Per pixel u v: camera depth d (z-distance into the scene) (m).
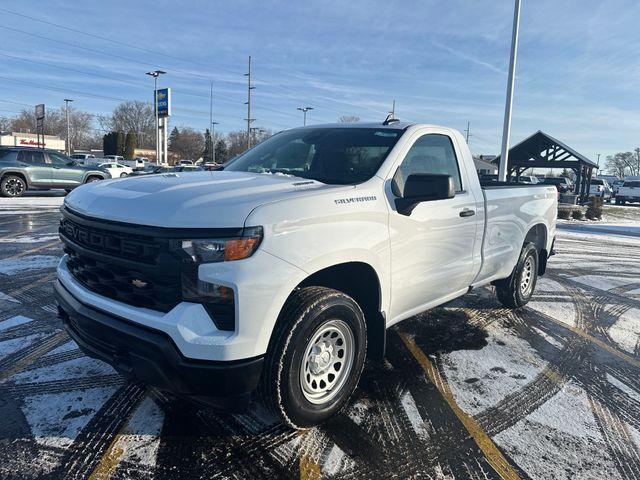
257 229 2.51
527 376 4.02
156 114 53.75
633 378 4.08
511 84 16.73
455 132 4.44
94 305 2.76
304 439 2.97
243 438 2.95
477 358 4.36
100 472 2.59
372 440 3.00
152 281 2.54
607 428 3.26
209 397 2.58
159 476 2.59
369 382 3.79
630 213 29.28
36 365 3.81
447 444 2.99
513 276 5.53
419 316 5.52
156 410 3.21
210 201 2.60
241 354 2.47
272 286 2.55
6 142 80.06
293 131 4.59
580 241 13.49
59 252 8.12
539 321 5.51
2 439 2.84
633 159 126.88
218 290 2.45
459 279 4.32
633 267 9.34
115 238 2.66
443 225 3.90
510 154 30.78
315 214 2.80
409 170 3.77
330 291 2.94
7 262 7.26
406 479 2.65
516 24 16.38
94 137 113.38
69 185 19.62
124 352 2.64
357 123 4.32
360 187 3.21
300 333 2.72
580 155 28.66
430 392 3.66
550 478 2.71
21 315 4.94
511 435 3.12
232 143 96.12
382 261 3.28
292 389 2.74
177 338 2.41
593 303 6.43
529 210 5.49
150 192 2.79
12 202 16.47
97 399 3.32
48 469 2.60
